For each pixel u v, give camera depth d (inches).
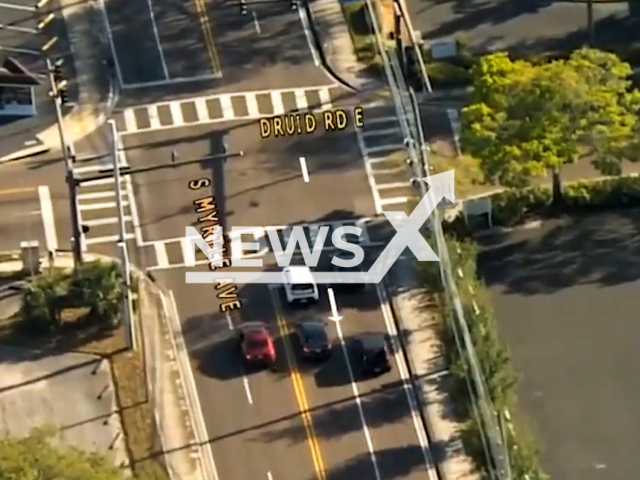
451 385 4340.6
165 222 4817.9
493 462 4067.4
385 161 5004.9
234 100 5221.5
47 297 4468.5
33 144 5049.2
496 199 4820.4
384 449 4200.3
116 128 5113.2
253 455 4190.5
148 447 4200.3
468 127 4709.6
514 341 4507.9
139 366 4404.5
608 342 4500.5
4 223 4795.8
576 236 4785.9
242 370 4394.7
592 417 4306.1
